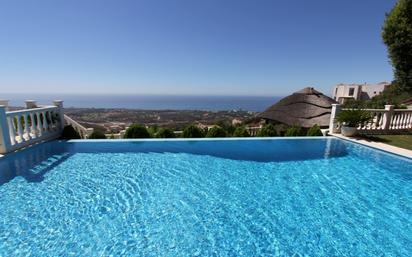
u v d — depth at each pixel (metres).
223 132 8.80
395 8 9.70
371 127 8.91
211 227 3.34
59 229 3.18
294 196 4.34
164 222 3.43
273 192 4.50
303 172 5.55
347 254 2.80
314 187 4.74
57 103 7.76
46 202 3.89
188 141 7.94
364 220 3.56
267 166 5.91
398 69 10.29
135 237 3.07
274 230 3.29
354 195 4.40
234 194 4.39
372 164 6.10
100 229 3.21
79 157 6.21
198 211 3.77
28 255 2.66
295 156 6.71
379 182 5.00
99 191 4.37
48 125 7.36
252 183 4.89
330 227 3.37
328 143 8.05
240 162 6.17
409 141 7.81
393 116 9.02
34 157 6.05
